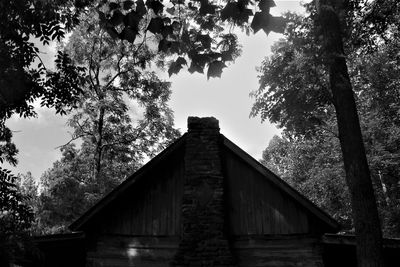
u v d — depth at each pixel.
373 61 16.95
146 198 11.55
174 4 4.23
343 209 22.30
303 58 11.84
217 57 4.24
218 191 10.79
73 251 12.56
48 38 7.81
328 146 22.81
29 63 7.95
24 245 6.64
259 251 10.66
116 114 23.27
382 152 19.95
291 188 10.61
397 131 19.91
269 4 3.59
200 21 4.28
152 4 3.95
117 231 11.34
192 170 11.12
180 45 4.23
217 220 10.41
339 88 8.09
